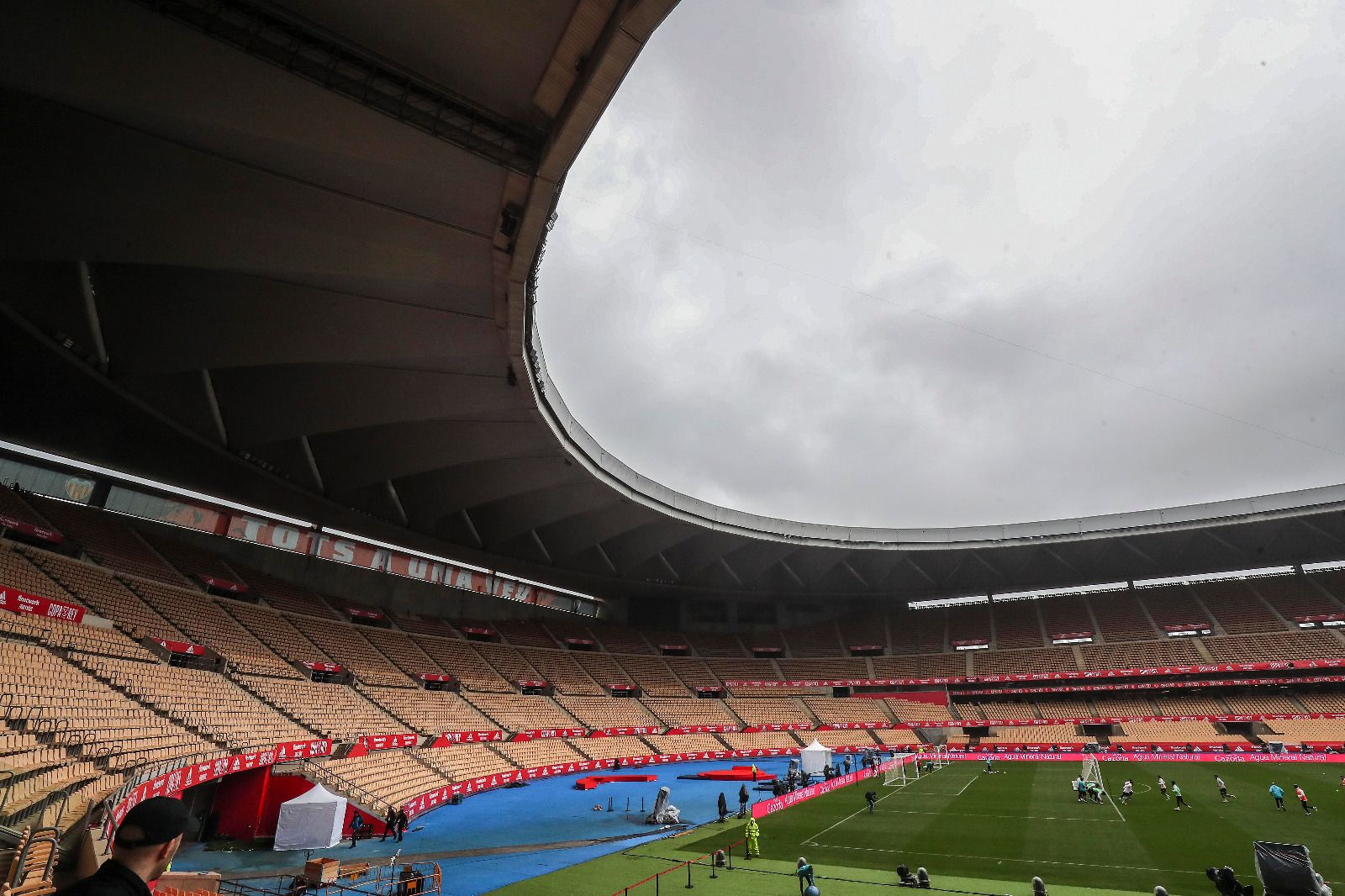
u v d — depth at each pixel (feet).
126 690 88.22
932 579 262.26
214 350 90.48
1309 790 113.91
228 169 65.36
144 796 64.75
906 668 248.73
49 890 41.70
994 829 87.30
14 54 50.85
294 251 75.51
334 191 69.05
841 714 233.14
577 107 56.75
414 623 191.21
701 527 199.82
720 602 272.92
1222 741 191.21
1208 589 238.27
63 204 65.05
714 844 82.43
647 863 72.79
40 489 120.88
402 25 54.39
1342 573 222.89
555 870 70.79
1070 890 58.85
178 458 117.60
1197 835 79.71
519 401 116.57
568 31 53.06
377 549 176.65
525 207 69.46
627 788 143.54
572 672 214.48
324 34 54.29
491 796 130.41
